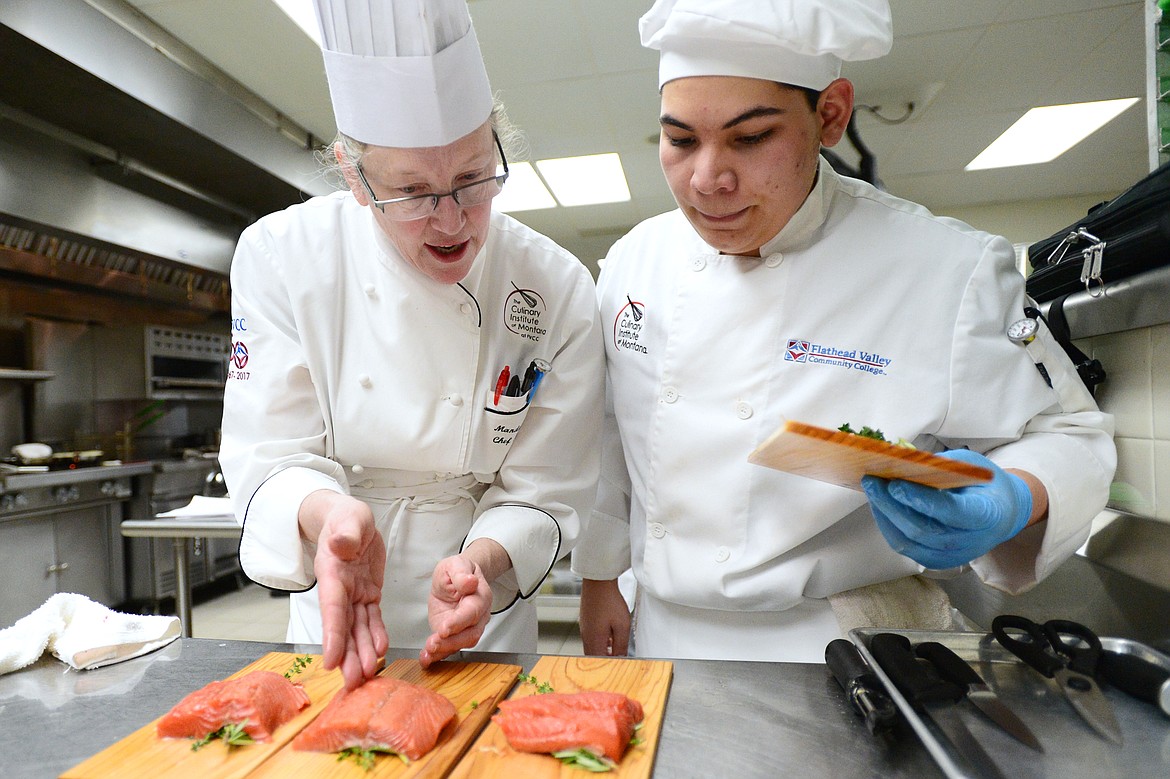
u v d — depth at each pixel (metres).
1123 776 0.62
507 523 1.12
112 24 3.00
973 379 0.98
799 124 0.90
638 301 1.24
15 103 3.27
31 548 3.69
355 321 1.17
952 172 5.62
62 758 0.75
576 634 3.95
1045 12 3.41
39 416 4.57
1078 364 1.23
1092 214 1.11
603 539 1.39
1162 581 0.93
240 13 3.20
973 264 1.03
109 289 4.64
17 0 2.58
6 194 3.48
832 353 1.04
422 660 0.94
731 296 1.10
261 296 1.18
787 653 1.07
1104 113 4.52
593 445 1.29
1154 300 0.99
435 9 0.88
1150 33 1.11
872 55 0.87
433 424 1.16
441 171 0.95
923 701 0.73
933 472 0.69
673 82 0.89
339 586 0.88
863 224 1.07
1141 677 0.75
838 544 1.06
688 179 0.94
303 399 1.16
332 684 0.93
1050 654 0.83
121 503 4.34
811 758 0.71
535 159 5.09
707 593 1.08
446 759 0.74
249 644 1.07
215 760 0.74
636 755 0.73
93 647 0.98
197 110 3.46
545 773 0.71
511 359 1.23
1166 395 1.04
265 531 1.04
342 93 0.94
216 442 5.82
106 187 4.08
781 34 0.81
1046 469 0.93
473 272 1.19
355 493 1.24
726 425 1.08
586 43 3.59
